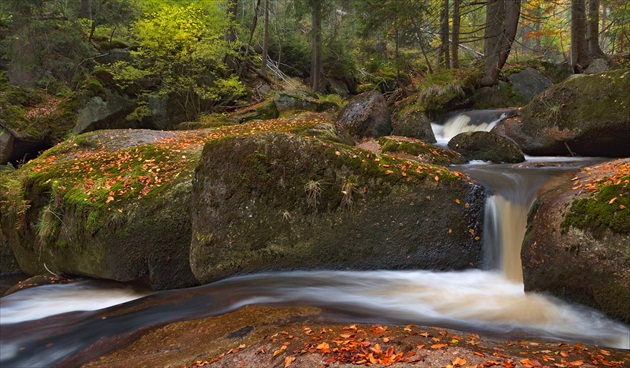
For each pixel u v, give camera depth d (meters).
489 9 17.03
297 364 3.42
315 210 6.50
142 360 4.16
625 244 4.43
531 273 5.35
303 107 18.38
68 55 16.97
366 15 18.88
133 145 11.72
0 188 9.52
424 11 18.58
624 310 4.35
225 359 3.75
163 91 16.59
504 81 17.23
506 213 6.41
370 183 6.51
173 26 16.31
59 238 7.80
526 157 10.77
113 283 7.35
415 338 3.85
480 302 5.26
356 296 5.46
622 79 9.44
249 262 6.52
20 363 4.55
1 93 14.16
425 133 12.98
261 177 6.60
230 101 19.86
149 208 7.16
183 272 7.14
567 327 4.54
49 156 11.20
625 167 6.55
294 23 29.23
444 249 6.31
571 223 4.96
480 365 3.21
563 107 10.31
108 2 21.00
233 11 22.55
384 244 6.39
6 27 17.06
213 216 6.68
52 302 6.59
